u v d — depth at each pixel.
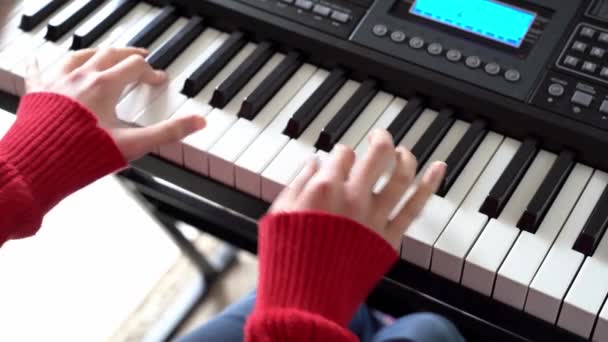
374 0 0.98
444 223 0.87
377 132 0.86
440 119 0.94
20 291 1.49
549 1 0.95
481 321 0.87
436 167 0.85
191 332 0.98
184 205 0.96
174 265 1.53
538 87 0.92
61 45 1.01
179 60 0.99
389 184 0.84
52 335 1.45
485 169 0.91
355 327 0.96
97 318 1.47
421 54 0.95
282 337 0.77
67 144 0.85
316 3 0.99
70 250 1.53
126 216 1.58
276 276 0.79
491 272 0.85
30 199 0.83
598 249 0.86
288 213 0.81
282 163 0.91
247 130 0.94
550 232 0.87
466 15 0.96
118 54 0.95
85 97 0.89
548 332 0.85
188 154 0.93
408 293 0.89
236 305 1.00
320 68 0.99
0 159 0.84
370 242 0.81
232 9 1.00
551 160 0.92
